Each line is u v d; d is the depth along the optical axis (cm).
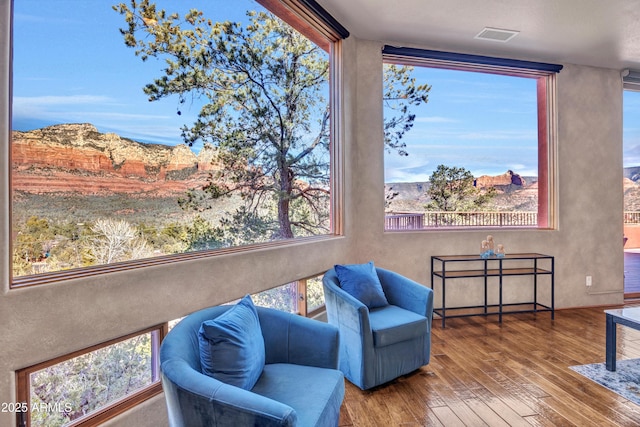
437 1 302
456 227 417
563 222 431
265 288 260
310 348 187
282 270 277
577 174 435
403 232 391
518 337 340
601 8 311
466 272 397
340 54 344
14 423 137
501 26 346
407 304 284
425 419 209
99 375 171
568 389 242
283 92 300
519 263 423
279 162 297
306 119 325
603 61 426
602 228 444
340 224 350
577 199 435
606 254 445
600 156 442
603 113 443
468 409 219
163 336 196
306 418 138
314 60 332
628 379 255
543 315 409
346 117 353
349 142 359
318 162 339
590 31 354
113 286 168
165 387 131
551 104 430
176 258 207
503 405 223
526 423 204
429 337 273
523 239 421
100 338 163
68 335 152
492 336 343
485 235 412
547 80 432
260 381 165
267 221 287
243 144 265
